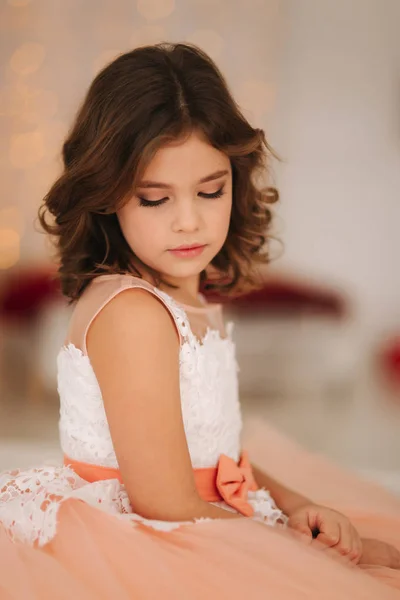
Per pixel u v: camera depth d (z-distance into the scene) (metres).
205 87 1.21
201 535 1.08
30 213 4.72
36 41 4.64
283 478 1.80
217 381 1.30
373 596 1.05
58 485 1.16
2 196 4.71
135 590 1.02
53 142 4.68
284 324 4.12
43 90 4.66
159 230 1.21
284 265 4.89
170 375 1.12
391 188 4.85
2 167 4.70
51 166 4.68
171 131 1.15
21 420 3.60
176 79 1.19
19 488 1.18
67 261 1.35
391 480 2.65
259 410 3.89
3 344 4.11
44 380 4.02
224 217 1.26
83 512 1.08
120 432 1.10
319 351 4.16
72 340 1.24
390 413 3.91
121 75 1.21
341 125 4.82
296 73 4.80
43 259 4.71
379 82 4.78
